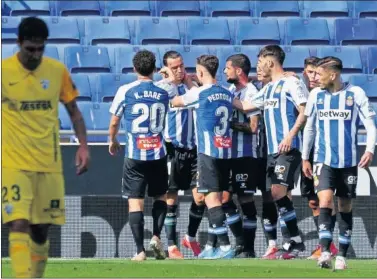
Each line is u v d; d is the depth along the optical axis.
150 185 33.47
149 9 62.69
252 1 63.41
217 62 34.28
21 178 21.25
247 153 34.91
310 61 36.69
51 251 37.62
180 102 34.19
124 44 59.75
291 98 33.97
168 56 35.00
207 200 34.38
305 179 35.72
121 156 37.84
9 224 21.25
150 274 27.11
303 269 28.91
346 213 29.88
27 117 21.42
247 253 36.16
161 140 33.25
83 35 59.81
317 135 29.70
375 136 29.23
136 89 32.97
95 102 52.56
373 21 61.53
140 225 32.97
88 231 37.81
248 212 35.81
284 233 35.25
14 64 21.45
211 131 33.91
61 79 22.00
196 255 36.69
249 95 35.12
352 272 28.25
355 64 58.72
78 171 23.00
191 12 62.75
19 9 61.72
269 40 60.38
